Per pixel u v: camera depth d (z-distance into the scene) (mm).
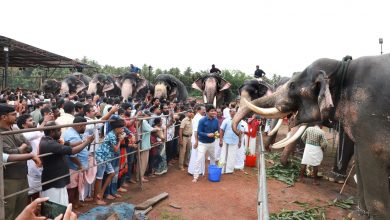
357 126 3803
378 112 3617
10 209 3695
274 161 9477
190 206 5617
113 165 5680
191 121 8312
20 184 3799
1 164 3184
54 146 3992
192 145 7711
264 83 13930
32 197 4707
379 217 3621
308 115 4344
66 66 29016
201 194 6270
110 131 5547
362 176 3760
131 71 17969
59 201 4164
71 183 5031
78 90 18656
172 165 8688
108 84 18594
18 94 12867
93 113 6449
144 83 17078
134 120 6227
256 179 7629
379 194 3619
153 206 5539
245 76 33938
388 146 3531
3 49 19281
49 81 21391
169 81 16984
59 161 4176
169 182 7051
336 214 5648
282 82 12289
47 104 7211
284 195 6562
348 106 3967
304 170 7641
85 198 5629
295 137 4508
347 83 4055
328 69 4148
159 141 7477
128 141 6164
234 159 8039
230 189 6664
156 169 7566
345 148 7512
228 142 7898
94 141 5316
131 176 7355
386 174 3633
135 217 4449
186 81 35906
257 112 4758
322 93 3910
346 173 7797
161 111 8609
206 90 14797
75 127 4910
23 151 3844
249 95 13500
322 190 7078
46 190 4129
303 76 4441
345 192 6996
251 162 9102
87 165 5184
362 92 3814
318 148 7312
